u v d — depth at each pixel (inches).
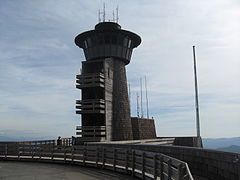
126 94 2198.6
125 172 757.3
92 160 928.3
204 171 649.6
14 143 1208.8
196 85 1430.9
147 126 2677.2
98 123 1969.7
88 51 2165.4
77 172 786.8
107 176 708.0
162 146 861.2
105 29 2073.1
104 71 1975.9
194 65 1445.6
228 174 523.2
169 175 460.1
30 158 1155.9
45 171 810.8
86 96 1996.8
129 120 2199.8
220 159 565.3
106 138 1908.2
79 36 2172.7
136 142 1758.1
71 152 1019.9
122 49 2145.7
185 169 369.4
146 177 631.2
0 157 1190.3
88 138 1836.9
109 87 2027.6
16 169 858.1
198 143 1357.0
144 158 650.2
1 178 674.2
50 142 1454.2
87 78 1936.5
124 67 2213.3
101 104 1902.1
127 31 2113.7
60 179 656.4
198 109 1395.2
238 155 478.6
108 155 858.1
